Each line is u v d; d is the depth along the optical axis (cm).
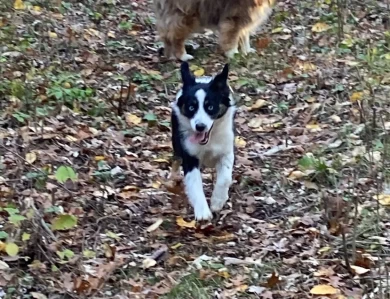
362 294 360
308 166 454
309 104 539
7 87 541
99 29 686
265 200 434
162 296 362
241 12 620
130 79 577
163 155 486
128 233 411
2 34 629
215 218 423
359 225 403
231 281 372
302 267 380
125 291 366
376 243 390
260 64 601
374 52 592
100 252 394
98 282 367
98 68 593
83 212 423
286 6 723
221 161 424
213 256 391
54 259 383
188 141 418
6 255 385
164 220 420
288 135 505
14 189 434
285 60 606
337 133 492
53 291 366
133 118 526
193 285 366
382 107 513
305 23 684
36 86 549
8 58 590
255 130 514
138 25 698
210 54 641
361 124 495
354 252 380
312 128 507
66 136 498
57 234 404
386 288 355
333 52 612
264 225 414
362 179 442
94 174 457
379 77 555
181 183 446
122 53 637
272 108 538
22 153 473
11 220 382
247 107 540
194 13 618
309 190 441
